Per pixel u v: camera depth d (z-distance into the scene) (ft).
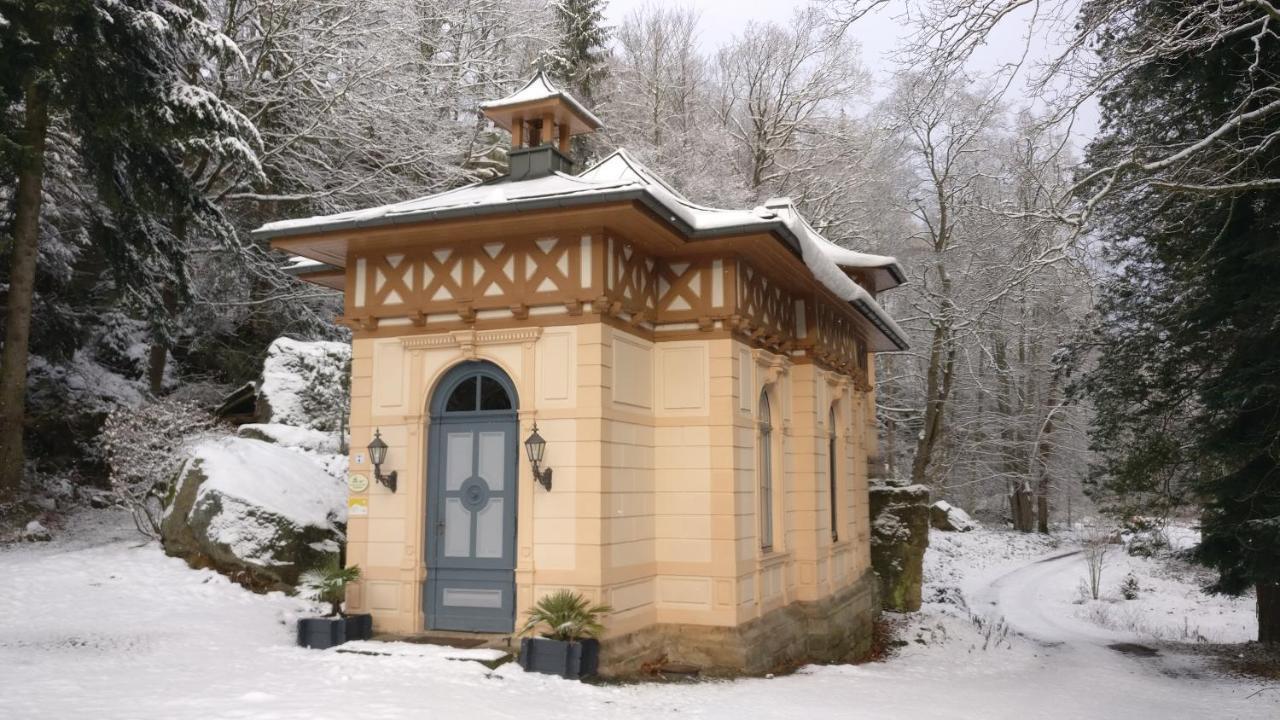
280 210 80.84
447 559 33.55
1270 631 56.59
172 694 24.20
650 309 35.68
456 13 86.43
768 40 100.58
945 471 128.47
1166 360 55.26
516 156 38.34
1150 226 50.70
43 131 54.54
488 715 23.77
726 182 95.45
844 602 47.32
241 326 85.20
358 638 32.78
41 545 49.24
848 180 100.22
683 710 27.35
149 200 56.29
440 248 34.53
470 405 34.17
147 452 48.32
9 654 29.32
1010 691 38.24
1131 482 58.95
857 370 54.75
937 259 100.89
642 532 34.63
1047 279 80.02
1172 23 33.55
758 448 38.55
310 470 47.67
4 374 53.93
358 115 78.13
